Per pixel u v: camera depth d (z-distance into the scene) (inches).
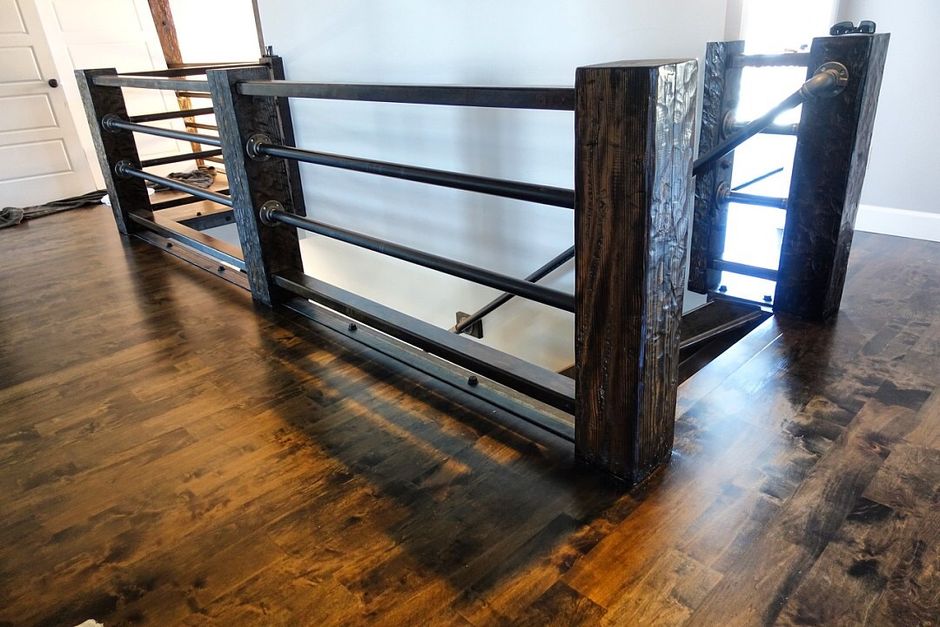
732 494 52.6
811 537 47.6
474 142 131.6
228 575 47.3
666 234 47.3
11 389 77.2
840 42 73.7
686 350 84.8
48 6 204.8
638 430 52.0
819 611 41.4
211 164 245.9
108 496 57.0
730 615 41.4
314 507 53.9
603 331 51.3
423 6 130.5
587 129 46.4
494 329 153.4
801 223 82.4
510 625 41.7
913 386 68.0
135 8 223.6
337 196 175.3
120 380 77.9
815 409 64.3
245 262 99.3
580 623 41.5
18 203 200.7
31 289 111.6
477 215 138.6
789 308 87.1
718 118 92.6
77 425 68.7
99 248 134.7
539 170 122.2
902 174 121.1
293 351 83.0
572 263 125.0
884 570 44.3
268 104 88.3
